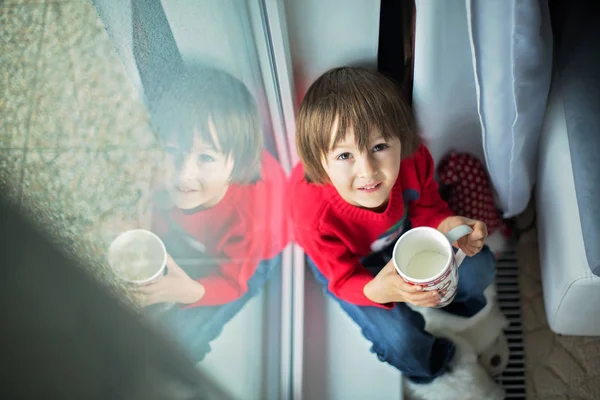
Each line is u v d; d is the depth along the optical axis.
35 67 0.40
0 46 0.37
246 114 0.93
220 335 0.77
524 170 1.10
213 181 0.78
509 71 0.93
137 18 0.58
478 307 1.14
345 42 0.96
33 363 0.33
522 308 1.22
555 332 1.17
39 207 0.36
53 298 0.35
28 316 0.32
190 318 0.66
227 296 0.83
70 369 0.36
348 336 1.13
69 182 0.41
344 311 1.12
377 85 0.94
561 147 1.00
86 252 0.41
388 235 1.08
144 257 0.53
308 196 1.03
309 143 0.95
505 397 1.15
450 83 1.01
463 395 1.07
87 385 0.38
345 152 0.93
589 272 0.95
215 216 0.80
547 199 1.08
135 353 0.46
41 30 0.41
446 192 1.21
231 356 0.82
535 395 1.15
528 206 1.26
